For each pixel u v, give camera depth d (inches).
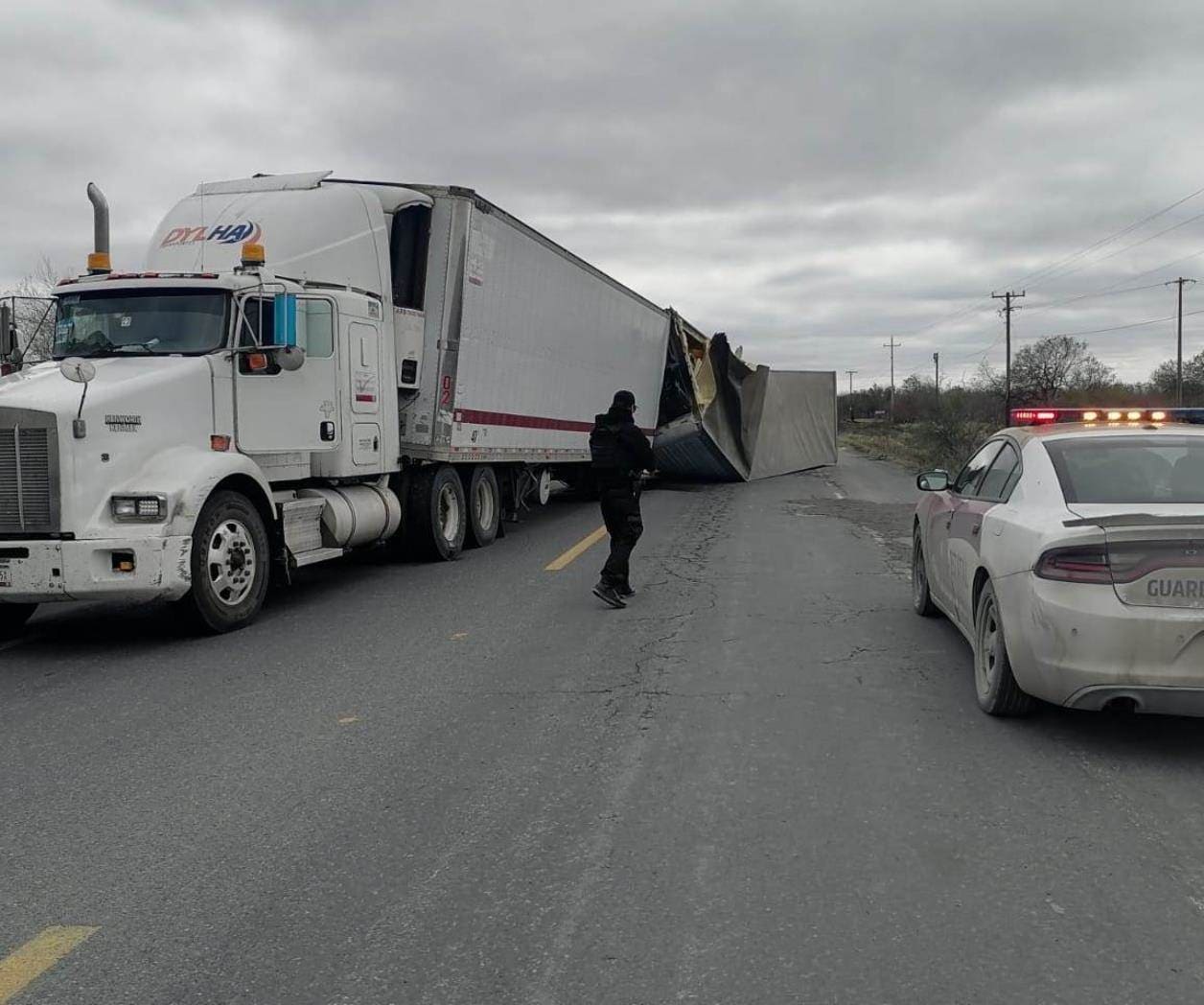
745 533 558.9
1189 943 128.0
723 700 234.4
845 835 160.7
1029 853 153.8
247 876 150.2
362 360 404.2
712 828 164.4
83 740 215.8
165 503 293.9
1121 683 183.6
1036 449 230.7
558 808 173.5
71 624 346.0
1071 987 118.4
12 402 285.9
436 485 460.4
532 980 121.7
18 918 139.3
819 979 120.7
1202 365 2920.8
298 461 371.9
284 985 121.8
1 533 289.0
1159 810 169.8
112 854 158.7
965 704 229.5
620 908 138.6
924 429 1533.0
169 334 333.4
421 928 134.3
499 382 517.7
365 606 360.5
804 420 1184.8
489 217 482.9
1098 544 186.9
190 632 316.8
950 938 129.6
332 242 400.2
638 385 802.8
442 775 190.4
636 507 349.7
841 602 349.7
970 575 238.4
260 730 219.9
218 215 403.2
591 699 237.1
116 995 120.0
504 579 411.8
